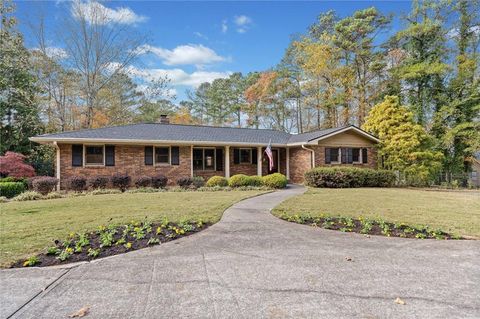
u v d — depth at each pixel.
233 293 3.11
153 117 29.08
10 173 14.58
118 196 11.41
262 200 10.25
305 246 4.80
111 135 15.20
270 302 2.91
